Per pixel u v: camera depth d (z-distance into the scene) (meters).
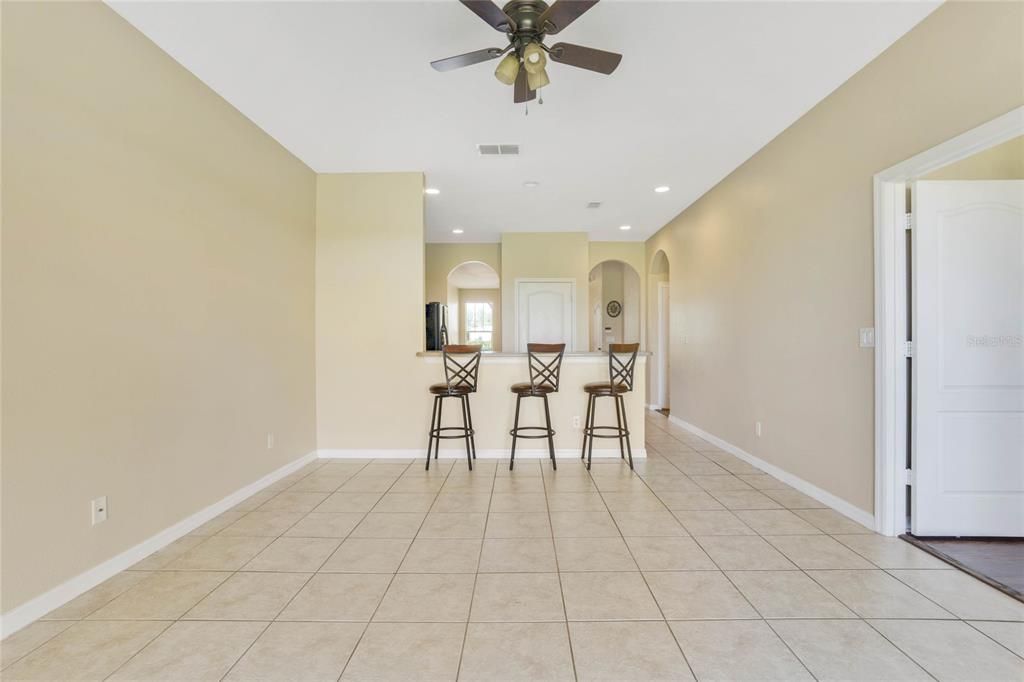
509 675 1.50
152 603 1.91
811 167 3.05
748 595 1.95
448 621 1.79
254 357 3.23
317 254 4.18
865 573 2.12
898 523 2.50
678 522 2.72
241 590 2.01
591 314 9.45
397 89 2.77
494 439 4.25
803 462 3.20
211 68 2.56
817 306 3.01
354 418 4.20
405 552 2.37
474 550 2.38
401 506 3.01
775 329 3.50
